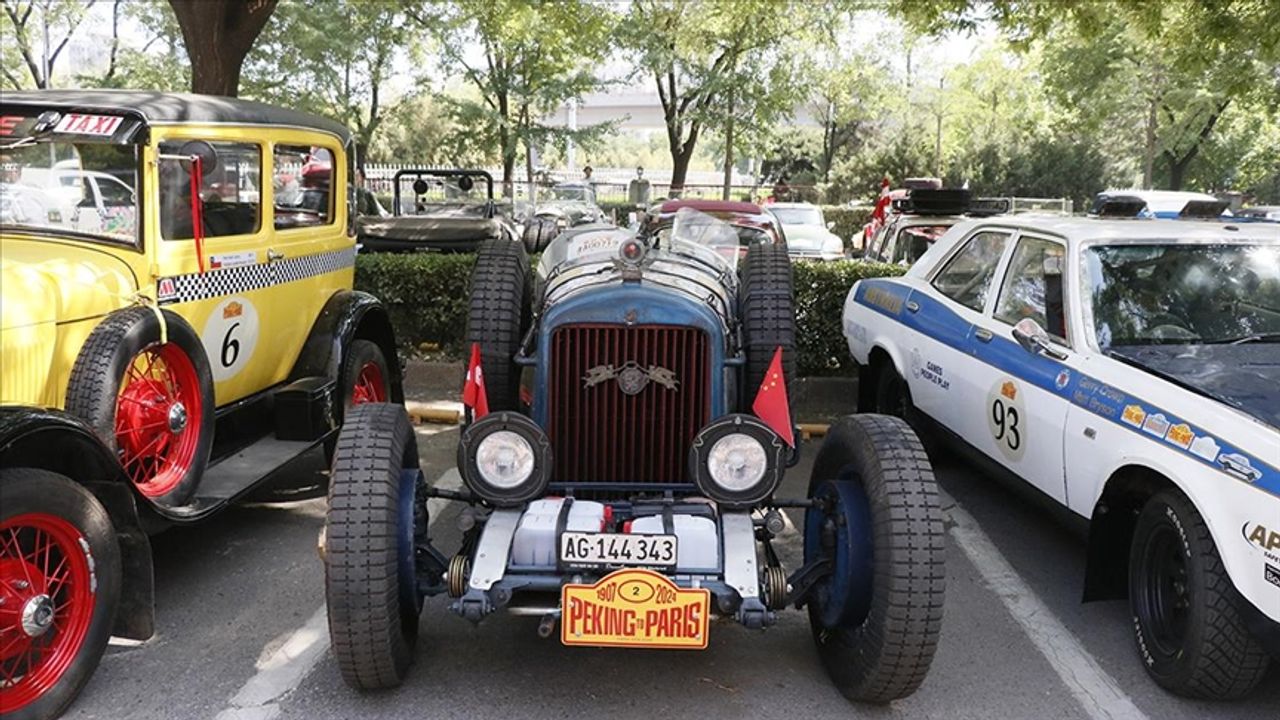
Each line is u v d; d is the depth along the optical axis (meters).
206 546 5.37
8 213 4.59
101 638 3.74
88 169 4.57
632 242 4.11
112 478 3.84
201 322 4.94
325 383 5.79
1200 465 3.77
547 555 3.61
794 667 4.14
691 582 3.49
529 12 14.02
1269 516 3.46
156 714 3.71
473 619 3.45
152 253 4.60
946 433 5.98
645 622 3.42
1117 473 4.32
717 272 5.26
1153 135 26.97
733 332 4.66
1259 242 5.18
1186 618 3.87
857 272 8.81
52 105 4.52
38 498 3.43
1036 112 37.41
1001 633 4.52
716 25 23.53
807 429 7.82
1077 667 4.20
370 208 14.73
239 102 5.41
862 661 3.64
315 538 5.51
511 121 26.17
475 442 3.74
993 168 35.88
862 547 3.66
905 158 37.03
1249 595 3.51
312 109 25.80
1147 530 4.10
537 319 4.65
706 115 25.83
